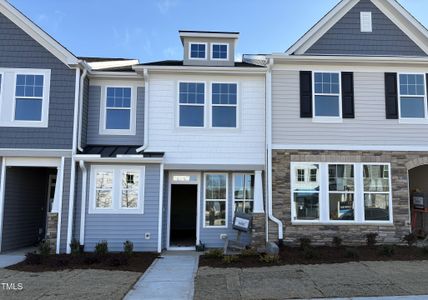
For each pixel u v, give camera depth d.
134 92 14.23
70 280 9.02
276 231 12.93
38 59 13.00
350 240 13.02
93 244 12.73
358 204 13.17
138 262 11.11
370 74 13.66
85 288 8.34
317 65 13.62
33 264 10.62
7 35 13.02
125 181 13.10
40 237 15.41
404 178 13.32
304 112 13.44
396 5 13.87
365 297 7.71
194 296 7.88
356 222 13.09
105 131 14.02
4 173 12.76
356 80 13.63
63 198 12.66
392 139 13.44
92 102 14.09
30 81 12.95
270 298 7.71
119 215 12.90
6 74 12.89
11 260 11.41
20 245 13.88
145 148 13.40
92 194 12.92
